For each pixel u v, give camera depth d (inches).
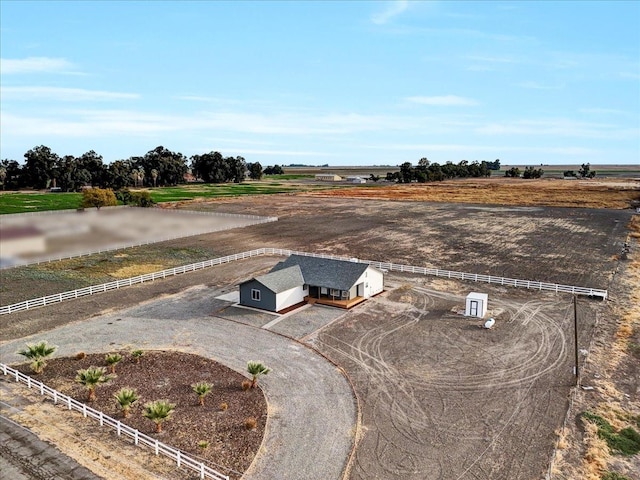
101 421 899.4
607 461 799.1
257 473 771.4
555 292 1729.8
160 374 1114.1
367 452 828.0
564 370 1124.5
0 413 932.0
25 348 1249.4
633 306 1574.8
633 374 1104.8
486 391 1035.3
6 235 2891.2
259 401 997.8
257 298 1567.4
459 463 798.5
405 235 2876.5
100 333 1358.3
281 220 3516.2
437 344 1280.8
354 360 1192.2
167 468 779.4
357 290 1654.8
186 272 2025.1
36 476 746.8
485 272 2032.5
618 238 2714.1
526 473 771.4
